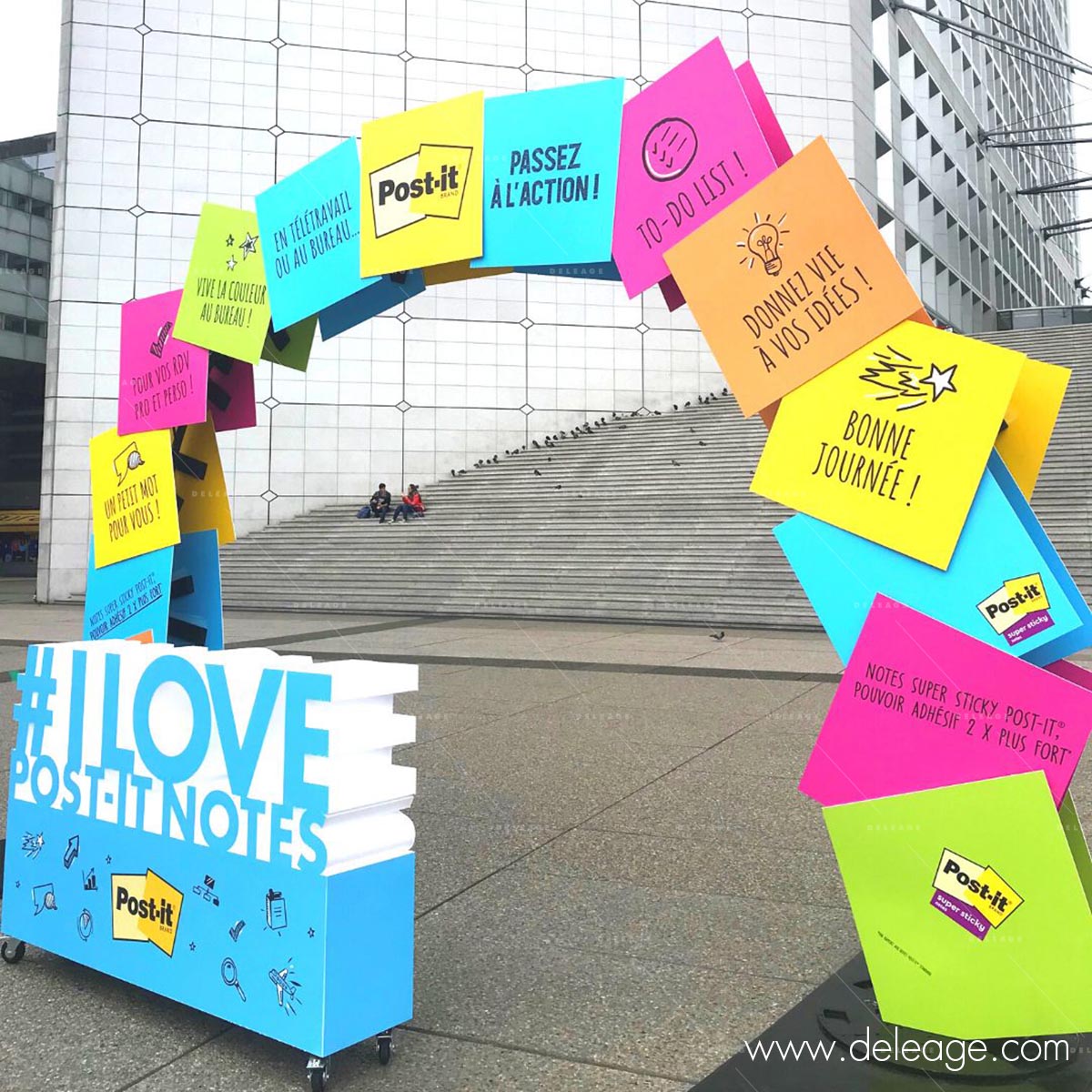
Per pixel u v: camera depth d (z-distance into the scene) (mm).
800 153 2932
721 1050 2678
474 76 26062
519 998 3014
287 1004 2568
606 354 26422
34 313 41500
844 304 2904
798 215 2945
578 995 3035
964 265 38719
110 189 23922
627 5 26672
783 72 27078
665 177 3148
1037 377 2961
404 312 25469
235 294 4062
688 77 3098
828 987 3057
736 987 3074
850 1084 2492
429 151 3447
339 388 25094
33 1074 2592
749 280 3020
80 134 23891
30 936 3326
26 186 41375
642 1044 2721
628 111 3205
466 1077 2562
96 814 3143
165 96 24359
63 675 3316
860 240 2871
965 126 40000
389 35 25688
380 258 3516
